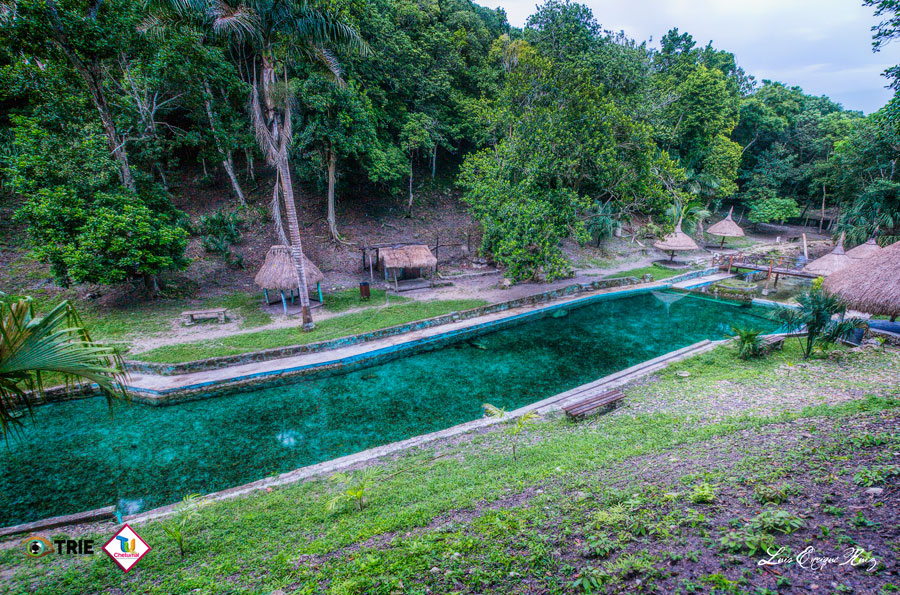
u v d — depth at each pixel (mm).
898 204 27484
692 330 16875
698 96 31453
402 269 22547
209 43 18125
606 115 21156
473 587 3484
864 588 2668
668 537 3643
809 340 11281
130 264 14641
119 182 16734
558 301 20000
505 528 4398
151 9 12734
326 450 9219
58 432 9836
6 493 7781
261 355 13133
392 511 5711
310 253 23062
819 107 49188
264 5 12570
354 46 14289
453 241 27109
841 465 4520
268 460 8875
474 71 30906
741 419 7441
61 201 14062
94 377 4301
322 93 19906
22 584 4840
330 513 5969
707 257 29469
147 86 16625
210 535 5656
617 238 31484
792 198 41469
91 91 15523
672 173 22453
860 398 8000
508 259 19250
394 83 25438
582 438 7828
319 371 13047
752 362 11539
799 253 31219
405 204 29219
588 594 3088
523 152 21391
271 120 14422
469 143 33750
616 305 20516
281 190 25500
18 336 3762
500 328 17312
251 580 4355
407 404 11258
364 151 22219
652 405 9242
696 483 4715
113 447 9305
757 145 45156
